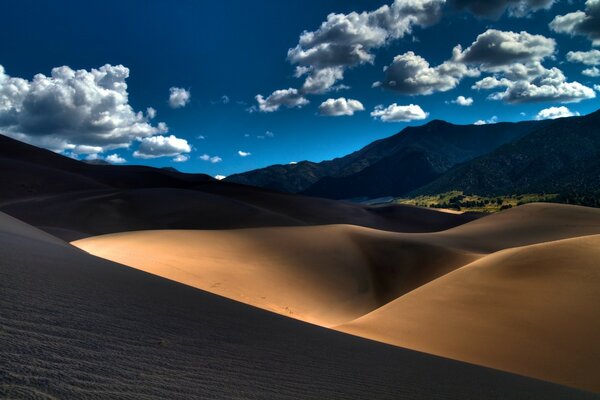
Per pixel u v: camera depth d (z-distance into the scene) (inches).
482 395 272.5
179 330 228.7
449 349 738.2
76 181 4411.9
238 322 333.4
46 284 253.9
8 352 112.5
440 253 2118.6
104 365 127.4
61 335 149.8
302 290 1599.4
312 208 5305.1
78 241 1776.6
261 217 3523.6
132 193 3752.5
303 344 312.8
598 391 566.3
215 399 124.0
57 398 88.4
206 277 1428.4
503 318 828.6
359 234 2361.0
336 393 181.9
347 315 1510.8
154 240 1797.5
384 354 390.6
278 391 158.1
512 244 2775.6
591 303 804.0
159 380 128.4
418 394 228.4
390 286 1876.2
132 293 323.9
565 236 3006.9
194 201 3703.3
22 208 3102.9
